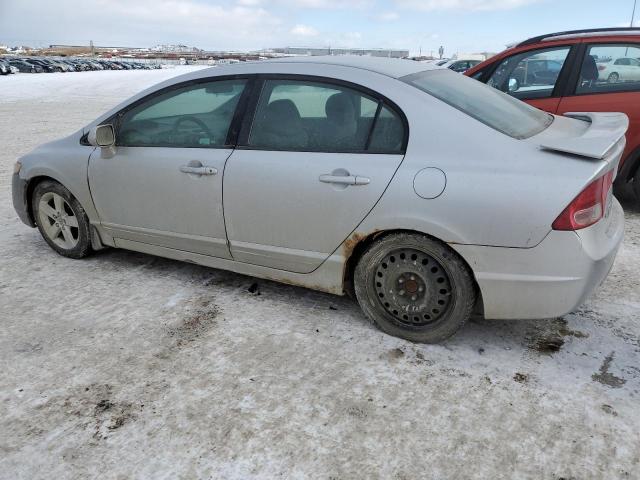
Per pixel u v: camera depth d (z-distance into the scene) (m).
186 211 3.46
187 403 2.51
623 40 4.80
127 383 2.67
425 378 2.67
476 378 2.67
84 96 22.12
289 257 3.19
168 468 2.14
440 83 3.09
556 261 2.52
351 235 2.93
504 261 2.60
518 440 2.25
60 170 3.97
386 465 2.14
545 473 2.08
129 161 3.63
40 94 23.20
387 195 2.77
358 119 2.94
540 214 2.48
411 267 2.86
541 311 2.64
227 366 2.80
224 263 3.52
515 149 2.62
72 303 3.51
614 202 3.19
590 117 3.46
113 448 2.25
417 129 2.78
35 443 2.28
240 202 3.22
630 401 2.47
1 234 4.89
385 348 2.94
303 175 2.99
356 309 3.37
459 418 2.39
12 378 2.71
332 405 2.49
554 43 5.17
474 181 2.59
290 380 2.67
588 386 2.59
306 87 3.11
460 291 2.76
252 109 3.25
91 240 4.11
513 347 2.93
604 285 3.65
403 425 2.35
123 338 3.08
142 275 3.94
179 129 3.51
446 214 2.64
